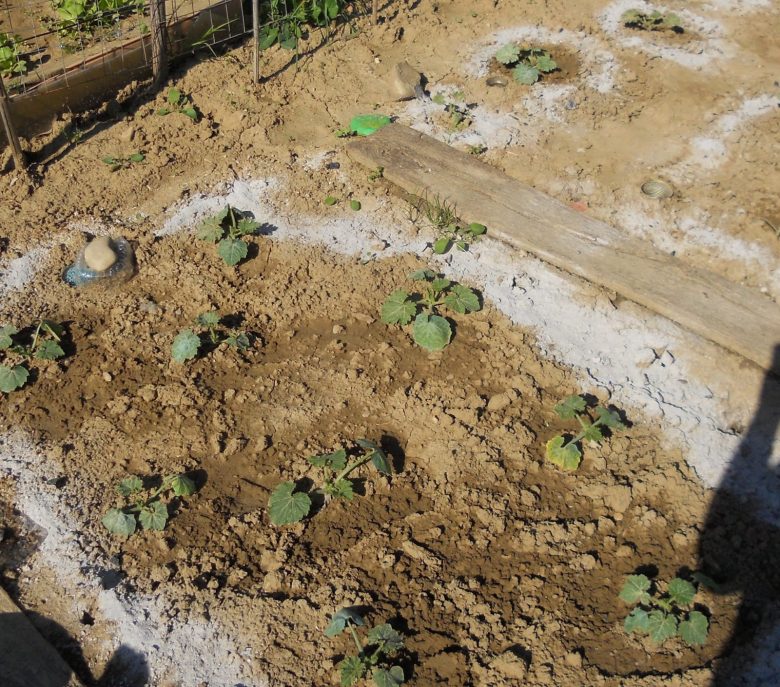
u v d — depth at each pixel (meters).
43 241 1.86
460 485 1.45
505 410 1.56
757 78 2.28
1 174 1.99
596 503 1.43
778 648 1.26
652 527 1.40
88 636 1.28
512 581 1.33
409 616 1.29
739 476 1.46
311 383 1.60
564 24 2.49
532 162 2.03
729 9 2.56
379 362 1.64
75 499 1.44
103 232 1.88
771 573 1.34
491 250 1.84
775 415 1.55
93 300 1.75
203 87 2.23
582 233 1.84
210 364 1.63
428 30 2.46
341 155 2.06
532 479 1.46
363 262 1.82
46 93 2.06
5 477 1.46
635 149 2.06
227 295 1.75
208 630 1.28
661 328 1.69
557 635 1.27
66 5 2.28
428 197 1.93
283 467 1.48
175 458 1.49
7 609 1.29
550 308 1.73
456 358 1.64
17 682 1.20
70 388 1.59
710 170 2.01
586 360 1.64
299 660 1.25
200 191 1.97
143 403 1.57
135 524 1.39
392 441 1.52
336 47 2.39
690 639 1.25
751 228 1.87
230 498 1.44
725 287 1.73
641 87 2.25
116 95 2.19
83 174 2.01
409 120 2.15
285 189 1.98
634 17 2.48
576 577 1.34
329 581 1.33
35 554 1.37
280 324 1.71
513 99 2.22
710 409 1.57
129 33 2.26
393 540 1.38
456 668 1.24
